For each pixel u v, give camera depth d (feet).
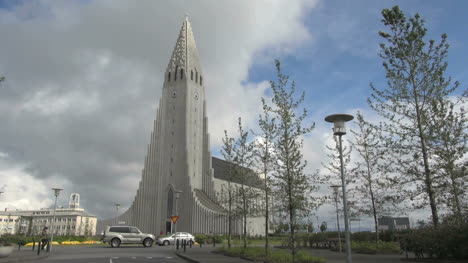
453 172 56.49
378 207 82.89
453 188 56.85
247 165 91.86
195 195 243.81
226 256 77.36
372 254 81.76
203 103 285.84
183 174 253.24
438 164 57.72
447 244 54.34
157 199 256.11
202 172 266.98
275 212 66.44
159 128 273.33
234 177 93.45
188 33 297.33
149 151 270.46
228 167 96.22
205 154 271.08
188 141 261.65
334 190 86.94
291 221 57.88
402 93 61.72
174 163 259.19
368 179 84.02
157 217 251.19
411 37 61.87
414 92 61.41
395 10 64.23
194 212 237.25
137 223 256.11
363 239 105.40
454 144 57.98
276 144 62.03
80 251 95.25
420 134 59.67
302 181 58.90
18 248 104.42
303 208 59.31
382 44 64.75
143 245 120.88
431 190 57.26
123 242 118.21
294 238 61.62
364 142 84.79
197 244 152.76
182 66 282.36
